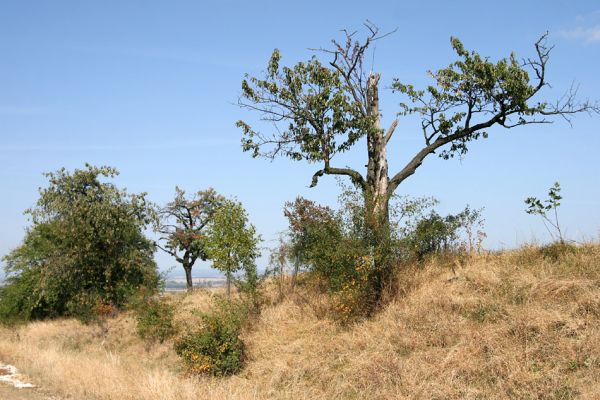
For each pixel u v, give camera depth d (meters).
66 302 29.75
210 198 37.12
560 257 13.25
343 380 11.52
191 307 21.28
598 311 10.48
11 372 15.28
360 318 14.37
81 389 12.51
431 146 17.19
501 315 11.56
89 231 28.83
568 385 8.83
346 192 15.11
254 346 15.16
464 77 16.06
